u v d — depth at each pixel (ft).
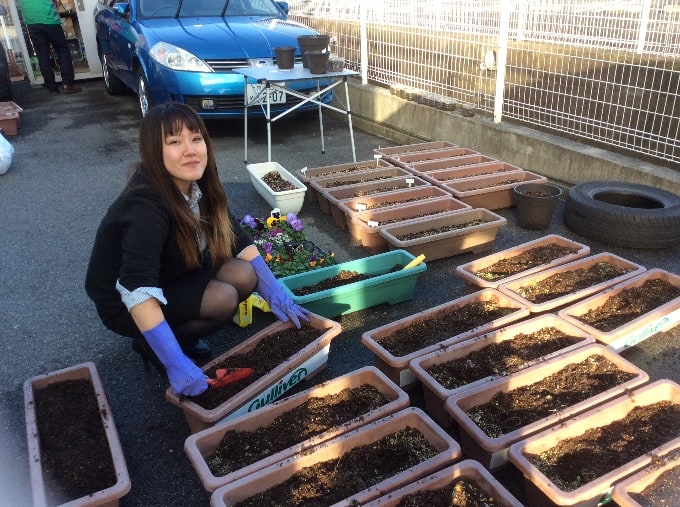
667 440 6.64
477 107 19.15
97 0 31.78
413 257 11.00
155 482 7.11
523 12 24.70
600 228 12.54
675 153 15.46
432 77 20.80
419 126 20.26
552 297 9.75
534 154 16.22
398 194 14.02
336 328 8.69
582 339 8.48
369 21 23.58
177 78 19.40
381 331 8.74
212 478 6.07
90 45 33.01
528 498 6.48
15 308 10.89
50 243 13.52
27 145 21.63
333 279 10.70
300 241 12.62
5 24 31.35
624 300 9.44
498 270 10.83
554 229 13.76
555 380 7.73
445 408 7.25
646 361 8.95
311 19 28.84
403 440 6.77
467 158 16.70
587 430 6.80
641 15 23.15
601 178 14.71
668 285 9.84
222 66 19.53
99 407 7.27
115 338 9.98
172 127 6.57
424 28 22.47
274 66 18.49
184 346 8.84
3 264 12.56
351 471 6.39
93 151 20.68
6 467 7.28
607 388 7.45
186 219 7.02
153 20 22.34
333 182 15.30
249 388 7.45
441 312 9.29
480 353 8.35
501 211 14.93
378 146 20.71
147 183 6.84
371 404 7.36
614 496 5.77
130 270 6.55
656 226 11.97
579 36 23.90
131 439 7.79
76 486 6.32
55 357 9.46
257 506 5.99
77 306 10.95
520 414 7.19
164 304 6.88
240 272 8.23
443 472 5.99
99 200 16.14
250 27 21.42
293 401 7.28
